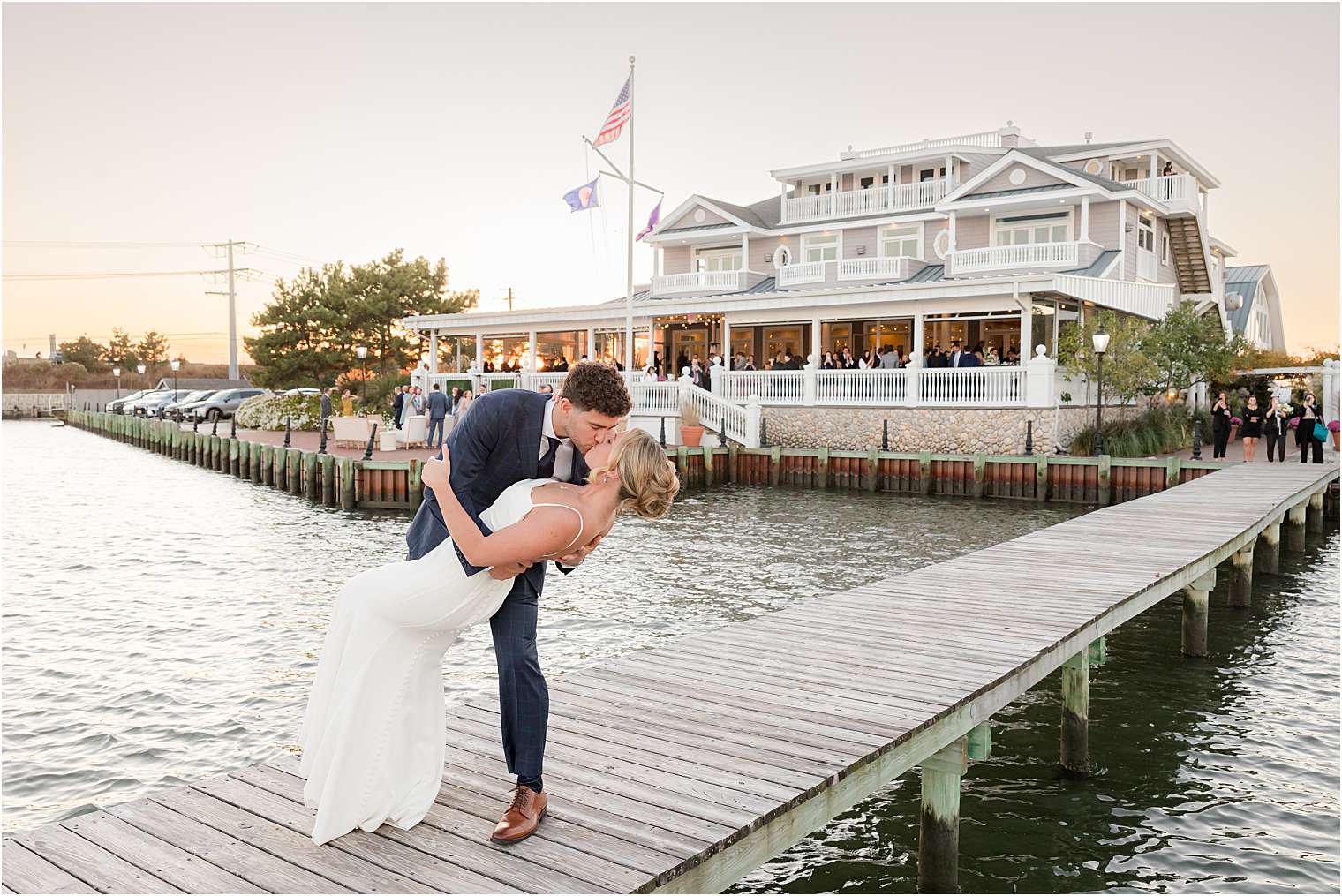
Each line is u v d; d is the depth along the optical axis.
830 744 4.84
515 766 3.80
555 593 12.41
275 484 26.41
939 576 9.37
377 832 3.80
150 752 7.20
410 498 21.80
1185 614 10.59
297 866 3.50
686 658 6.56
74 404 66.25
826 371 27.80
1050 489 22.91
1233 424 29.22
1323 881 5.57
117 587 13.04
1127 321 27.94
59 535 17.67
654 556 15.20
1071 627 7.26
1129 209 32.78
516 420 3.66
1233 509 14.12
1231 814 6.47
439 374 35.91
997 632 7.16
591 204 28.97
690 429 28.08
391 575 3.74
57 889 3.29
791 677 6.07
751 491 25.34
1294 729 8.09
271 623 11.01
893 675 6.08
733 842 3.82
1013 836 6.16
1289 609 12.75
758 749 4.77
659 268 44.03
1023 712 8.59
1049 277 24.67
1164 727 8.16
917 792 6.81
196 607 11.81
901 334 34.69
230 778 4.39
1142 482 21.94
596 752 4.73
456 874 3.46
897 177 39.38
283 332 55.22
